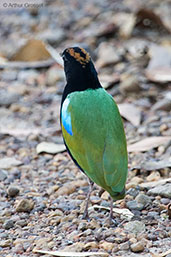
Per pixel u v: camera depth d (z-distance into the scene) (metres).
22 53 18.36
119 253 8.53
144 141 13.05
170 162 11.79
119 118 9.59
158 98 15.78
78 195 10.90
